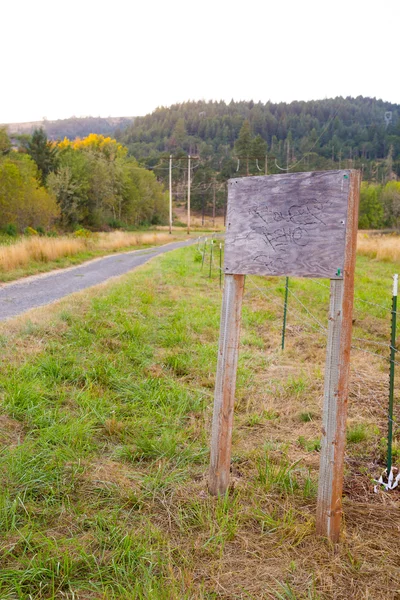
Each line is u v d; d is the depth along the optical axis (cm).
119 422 425
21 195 2939
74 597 228
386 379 601
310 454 398
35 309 872
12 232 2736
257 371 623
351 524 297
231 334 313
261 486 331
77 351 615
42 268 1633
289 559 258
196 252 2619
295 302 1101
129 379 533
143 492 319
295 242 278
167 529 284
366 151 14075
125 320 796
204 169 11131
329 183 263
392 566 254
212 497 316
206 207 11600
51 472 330
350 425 459
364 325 916
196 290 1283
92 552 260
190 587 229
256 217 296
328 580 242
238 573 247
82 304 935
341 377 265
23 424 409
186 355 651
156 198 8338
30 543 263
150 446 385
